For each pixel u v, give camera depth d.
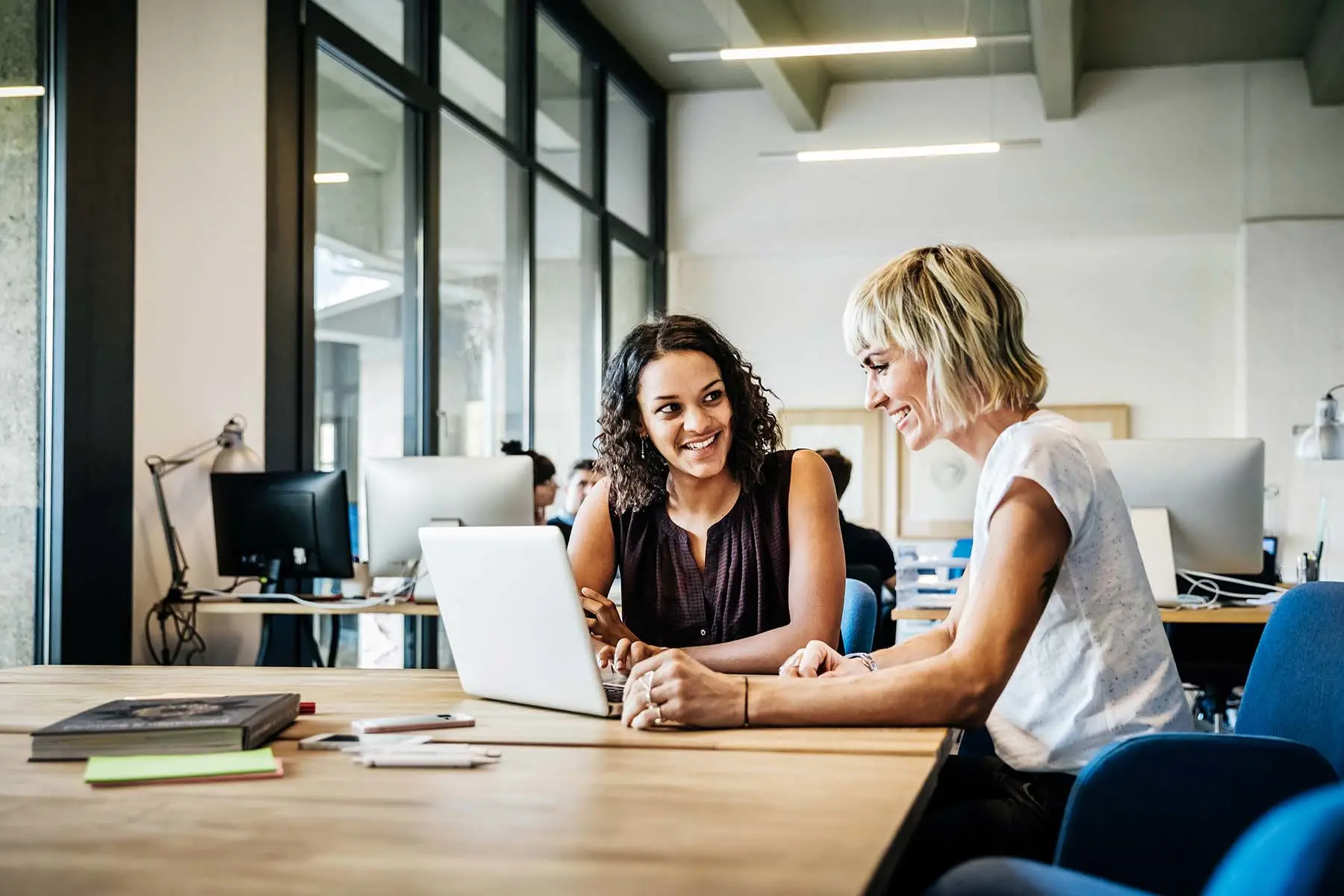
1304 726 1.45
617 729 1.49
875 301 1.63
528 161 6.72
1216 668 3.89
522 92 6.74
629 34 7.86
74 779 1.23
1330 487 3.65
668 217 8.77
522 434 6.70
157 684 1.93
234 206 4.36
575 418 7.44
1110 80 8.10
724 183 8.70
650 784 1.18
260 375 4.49
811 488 2.10
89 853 0.96
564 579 1.55
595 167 7.71
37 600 3.65
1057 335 8.37
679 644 2.10
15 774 1.25
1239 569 3.45
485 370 6.29
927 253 1.63
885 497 8.56
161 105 4.02
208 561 4.23
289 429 4.63
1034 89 8.22
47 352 3.65
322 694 1.81
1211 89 7.98
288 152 4.64
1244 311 7.83
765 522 2.09
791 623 2.01
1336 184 7.80
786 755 1.32
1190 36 7.53
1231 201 7.91
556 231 7.18
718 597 2.08
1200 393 8.18
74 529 3.63
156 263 4.00
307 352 4.74
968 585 1.78
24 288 3.60
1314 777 1.23
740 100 8.73
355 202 5.16
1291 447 7.70
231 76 4.36
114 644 3.78
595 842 0.97
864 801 1.10
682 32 7.80
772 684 1.48
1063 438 1.50
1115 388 8.27
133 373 3.88
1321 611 1.48
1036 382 1.59
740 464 2.09
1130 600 1.49
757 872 0.89
